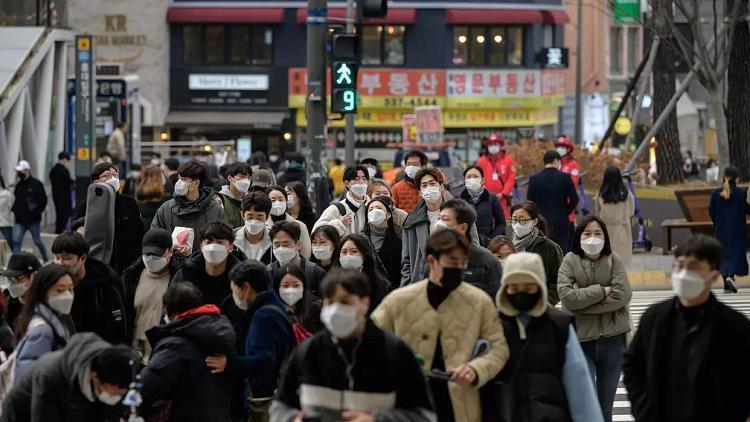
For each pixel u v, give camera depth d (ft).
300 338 71.26
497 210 115.75
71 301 67.36
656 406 58.29
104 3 415.44
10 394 60.34
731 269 150.41
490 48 436.76
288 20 428.56
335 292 50.98
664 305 58.34
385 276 85.76
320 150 162.81
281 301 72.74
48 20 258.98
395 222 101.45
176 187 101.76
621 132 387.34
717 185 196.54
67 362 57.52
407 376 52.34
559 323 60.95
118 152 271.28
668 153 247.91
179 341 67.62
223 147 376.07
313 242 86.07
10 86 228.02
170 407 68.08
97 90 280.51
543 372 60.49
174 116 423.64
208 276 78.64
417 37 432.25
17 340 67.41
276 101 430.61
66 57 263.49
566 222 144.77
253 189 104.73
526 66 438.40
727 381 57.47
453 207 77.10
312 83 162.50
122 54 415.85
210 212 102.17
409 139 314.14
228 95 428.97
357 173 109.81
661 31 207.10
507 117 438.40
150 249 81.20
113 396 57.47
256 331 70.49
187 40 428.15
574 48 504.84
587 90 506.48
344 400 51.98
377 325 55.52
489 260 75.15
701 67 195.42
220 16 422.00
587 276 81.00
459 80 433.07
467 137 439.22
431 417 52.70
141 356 81.87
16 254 76.38
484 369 59.57
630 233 144.87
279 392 53.93
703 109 471.21
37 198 185.16
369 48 432.25
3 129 223.30
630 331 81.51
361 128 428.97
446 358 60.95
